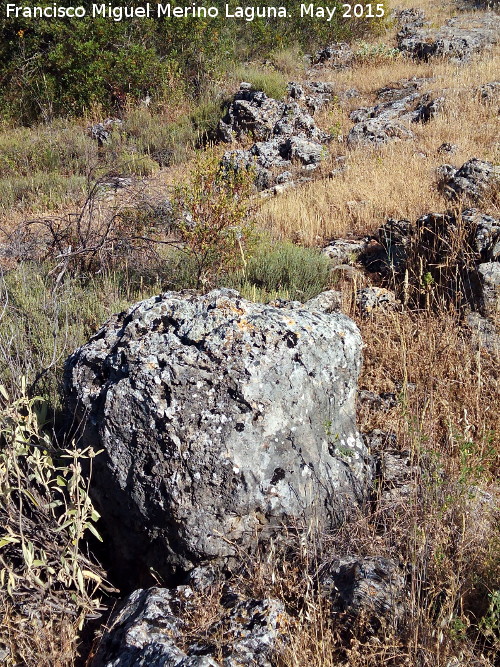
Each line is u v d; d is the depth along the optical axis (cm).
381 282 690
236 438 299
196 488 295
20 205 1101
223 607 271
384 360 505
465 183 810
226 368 308
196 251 692
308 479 316
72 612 291
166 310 339
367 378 489
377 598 267
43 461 302
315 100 1552
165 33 1844
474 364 478
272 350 317
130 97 1706
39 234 803
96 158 1368
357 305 616
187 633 259
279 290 661
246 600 271
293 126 1345
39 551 306
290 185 1074
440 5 2430
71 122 1675
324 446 332
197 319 328
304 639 248
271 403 309
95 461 319
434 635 249
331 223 861
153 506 300
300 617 254
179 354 311
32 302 530
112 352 334
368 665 247
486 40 1823
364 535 316
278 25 2150
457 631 254
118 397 309
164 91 1684
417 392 443
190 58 1814
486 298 533
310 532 296
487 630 252
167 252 745
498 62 1570
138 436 305
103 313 552
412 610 253
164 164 1359
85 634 296
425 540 289
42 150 1424
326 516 322
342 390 347
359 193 923
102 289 640
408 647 243
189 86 1734
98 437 314
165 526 301
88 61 1752
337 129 1284
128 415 307
